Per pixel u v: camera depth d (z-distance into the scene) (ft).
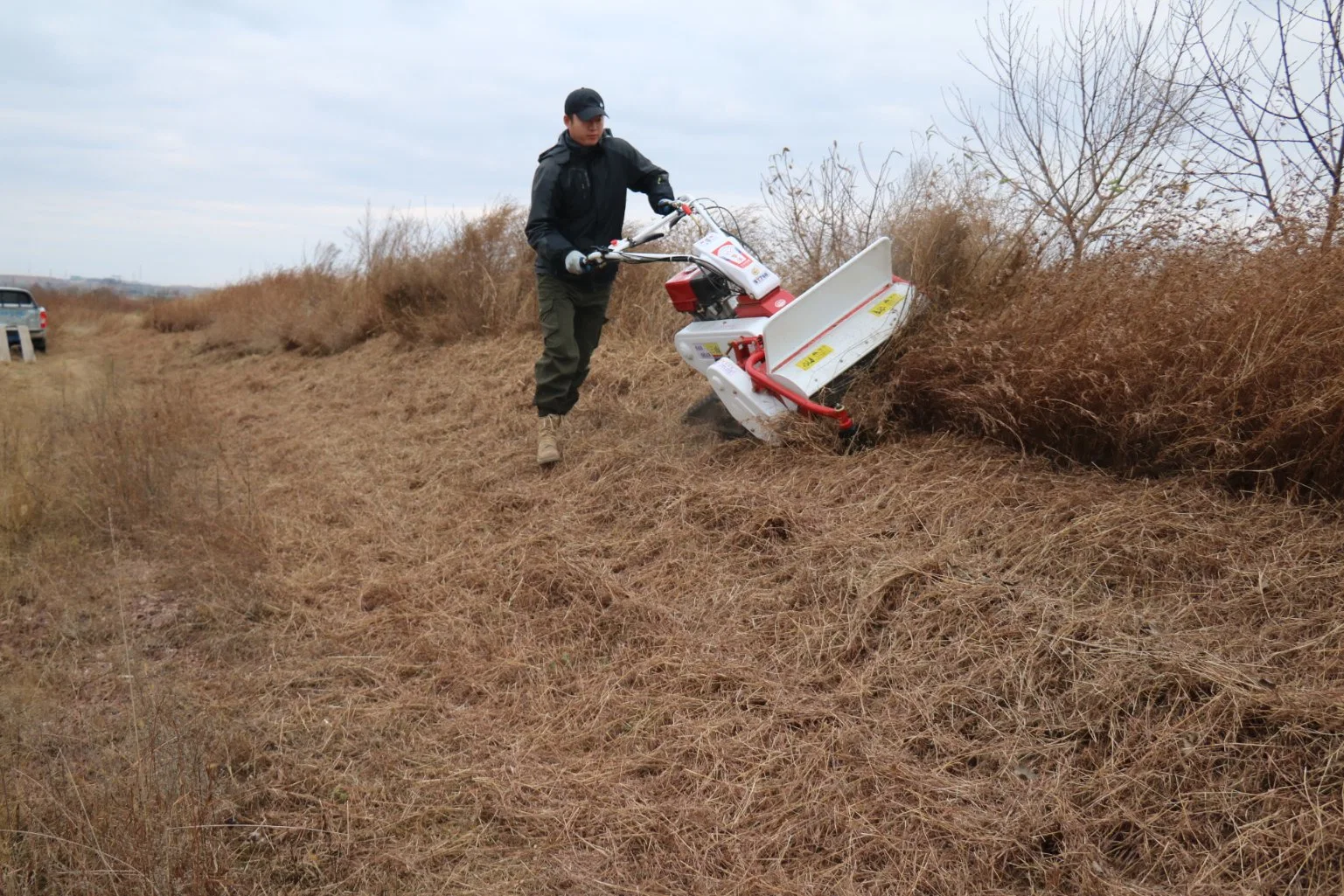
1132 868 7.29
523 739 10.28
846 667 10.22
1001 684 9.21
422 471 20.13
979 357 13.61
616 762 9.66
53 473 20.04
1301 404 10.57
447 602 13.82
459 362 29.17
